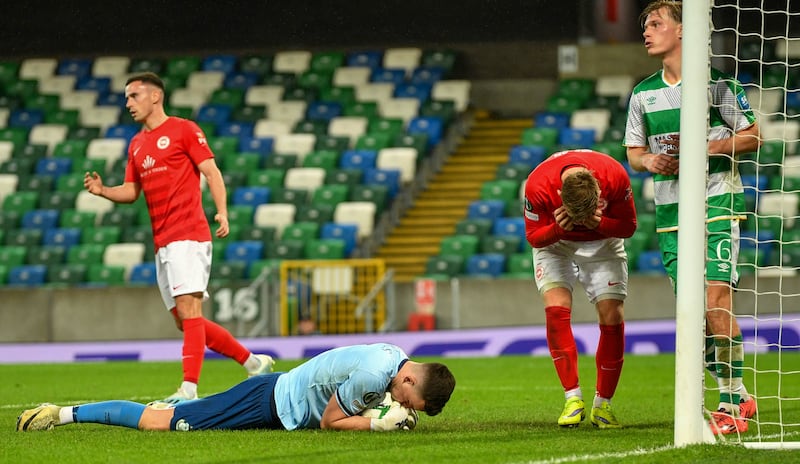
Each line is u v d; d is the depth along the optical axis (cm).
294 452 1677
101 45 8406
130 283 6278
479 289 5525
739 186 2109
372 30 8288
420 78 8056
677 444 1736
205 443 1786
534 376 3800
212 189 2516
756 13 6794
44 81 8375
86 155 7581
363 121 7588
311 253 6222
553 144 7256
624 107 7656
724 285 2069
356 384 1883
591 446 1756
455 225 6794
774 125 6994
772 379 3494
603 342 2094
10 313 5703
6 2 8356
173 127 2505
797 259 5850
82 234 6744
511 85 8138
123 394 3186
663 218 2159
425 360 4856
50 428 2011
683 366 1730
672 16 2109
